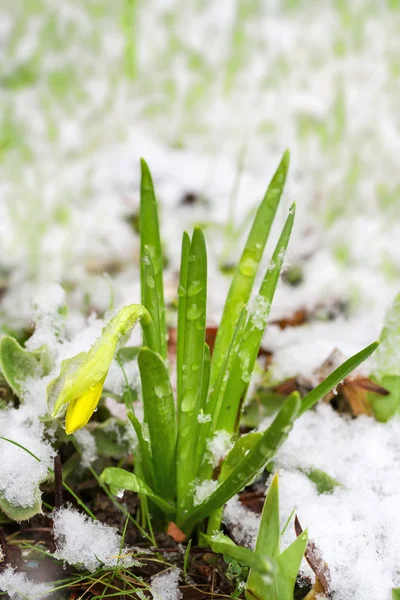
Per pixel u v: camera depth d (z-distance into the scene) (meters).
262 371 0.56
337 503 0.49
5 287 0.68
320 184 0.89
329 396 0.55
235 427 0.48
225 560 0.48
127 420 0.51
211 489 0.48
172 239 0.76
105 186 0.88
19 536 0.49
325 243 0.78
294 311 0.65
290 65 1.19
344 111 0.96
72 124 1.02
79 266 0.71
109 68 1.18
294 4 1.42
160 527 0.50
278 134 1.01
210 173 0.92
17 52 1.18
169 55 1.22
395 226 0.82
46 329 0.53
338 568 0.47
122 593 0.47
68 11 1.32
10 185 0.85
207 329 0.56
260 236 0.49
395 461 0.52
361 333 0.63
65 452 0.52
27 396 0.50
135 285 0.68
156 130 1.04
